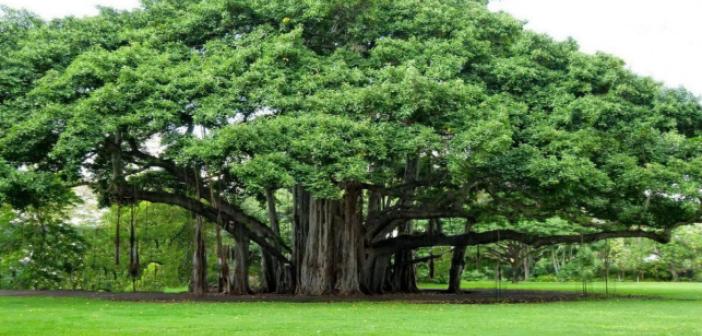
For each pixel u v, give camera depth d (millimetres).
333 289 28672
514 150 23688
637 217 26844
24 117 23297
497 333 13719
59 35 26109
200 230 30500
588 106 24875
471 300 25906
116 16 28453
